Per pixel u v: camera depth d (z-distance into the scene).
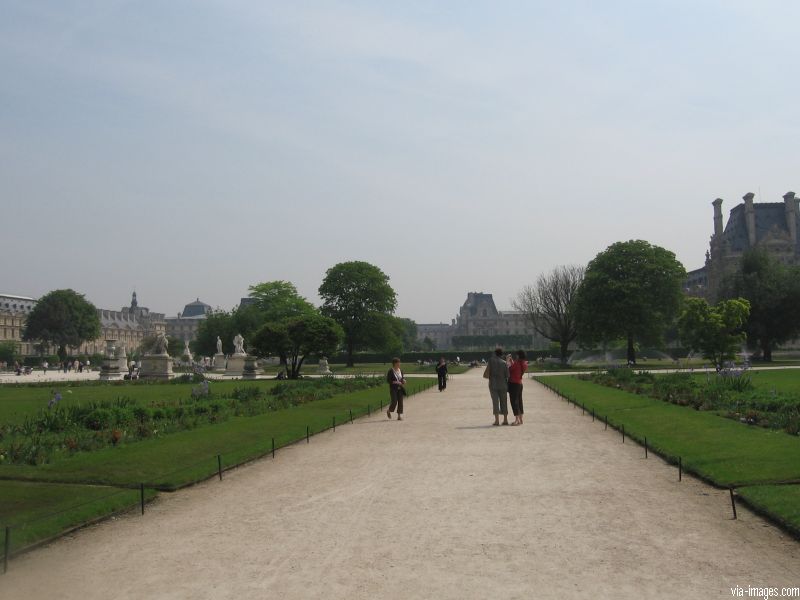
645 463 17.58
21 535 11.16
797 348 125.31
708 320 57.31
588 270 95.19
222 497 14.53
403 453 19.86
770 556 9.91
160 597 8.72
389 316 120.31
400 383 29.39
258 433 23.38
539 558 9.95
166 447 20.09
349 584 8.99
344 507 13.30
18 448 19.00
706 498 13.56
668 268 91.38
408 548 10.52
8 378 83.25
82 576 9.61
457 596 8.49
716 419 24.17
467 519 12.22
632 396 35.97
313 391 41.69
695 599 8.30
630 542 10.67
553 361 124.19
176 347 181.88
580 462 17.88
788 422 21.33
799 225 156.00
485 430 24.97
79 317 168.75
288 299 140.75
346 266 119.69
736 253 155.88
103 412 24.56
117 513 13.24
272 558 10.17
